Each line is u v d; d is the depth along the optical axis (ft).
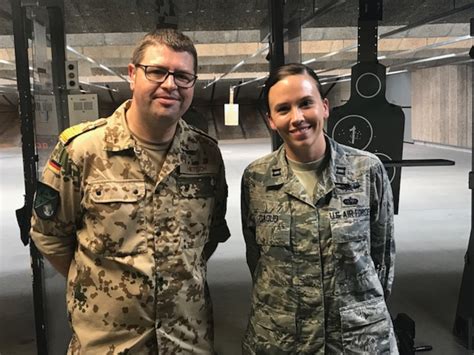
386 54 23.89
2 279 11.07
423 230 14.66
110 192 3.66
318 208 3.97
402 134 6.86
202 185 3.97
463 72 36.45
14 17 5.80
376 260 4.37
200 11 9.82
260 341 4.12
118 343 3.74
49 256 3.96
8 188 22.70
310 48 21.38
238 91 54.29
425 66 32.53
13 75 29.27
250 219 4.27
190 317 3.90
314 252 3.95
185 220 3.86
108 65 22.47
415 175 24.59
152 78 3.47
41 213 3.78
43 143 6.25
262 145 45.62
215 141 4.13
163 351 3.77
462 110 36.78
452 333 8.07
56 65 6.82
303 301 3.98
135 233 3.70
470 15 11.82
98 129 3.78
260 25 11.19
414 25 11.16
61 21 6.83
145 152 3.74
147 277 3.69
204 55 21.83
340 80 34.17
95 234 3.71
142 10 9.19
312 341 3.98
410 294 9.76
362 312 4.00
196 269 3.94
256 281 4.23
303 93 3.81
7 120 59.00
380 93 6.79
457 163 29.19
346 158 4.11
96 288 3.74
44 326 6.38
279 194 4.06
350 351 3.95
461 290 7.84
